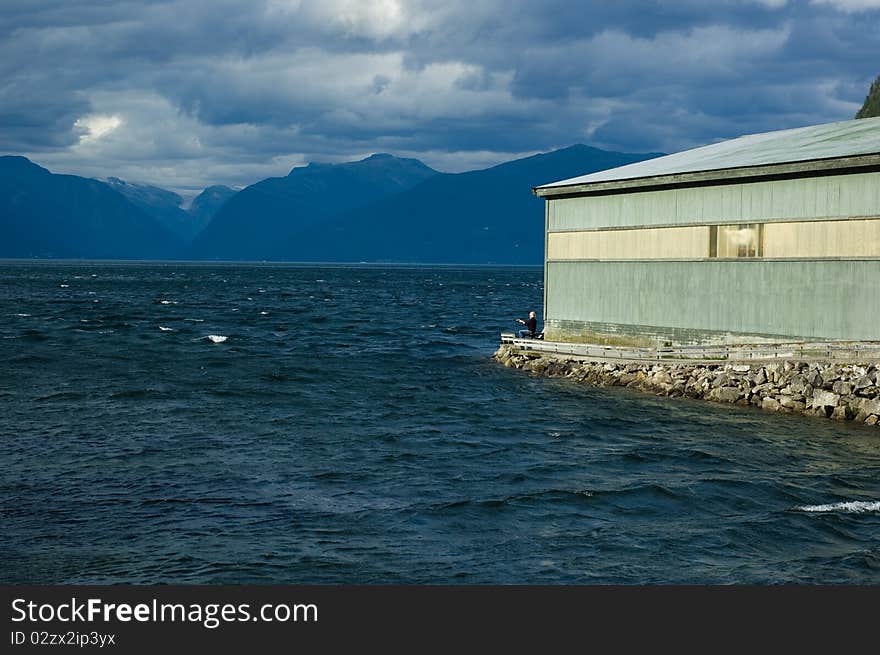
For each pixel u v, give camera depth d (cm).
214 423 3052
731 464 2455
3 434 2841
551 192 4216
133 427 2972
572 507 2048
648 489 2173
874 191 2975
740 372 3353
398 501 2109
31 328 6391
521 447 2695
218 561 1712
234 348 5353
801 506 2056
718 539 1830
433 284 19188
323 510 2038
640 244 3812
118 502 2097
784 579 1619
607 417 3130
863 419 2952
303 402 3481
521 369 4331
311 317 8169
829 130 3859
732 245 3441
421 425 3036
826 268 3125
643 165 4231
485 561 1712
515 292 15438
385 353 5219
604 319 4009
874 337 2994
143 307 9281
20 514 2003
